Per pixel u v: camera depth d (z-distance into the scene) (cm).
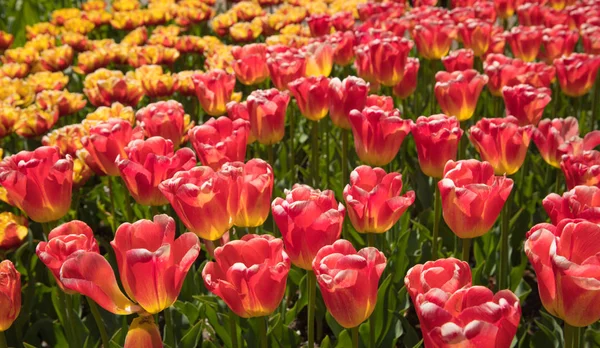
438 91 407
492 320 167
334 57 536
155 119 376
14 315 256
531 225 439
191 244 221
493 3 670
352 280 208
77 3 1048
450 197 262
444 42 525
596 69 461
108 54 633
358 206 266
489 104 613
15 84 547
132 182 295
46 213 302
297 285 412
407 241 413
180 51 673
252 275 213
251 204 263
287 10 750
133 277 212
